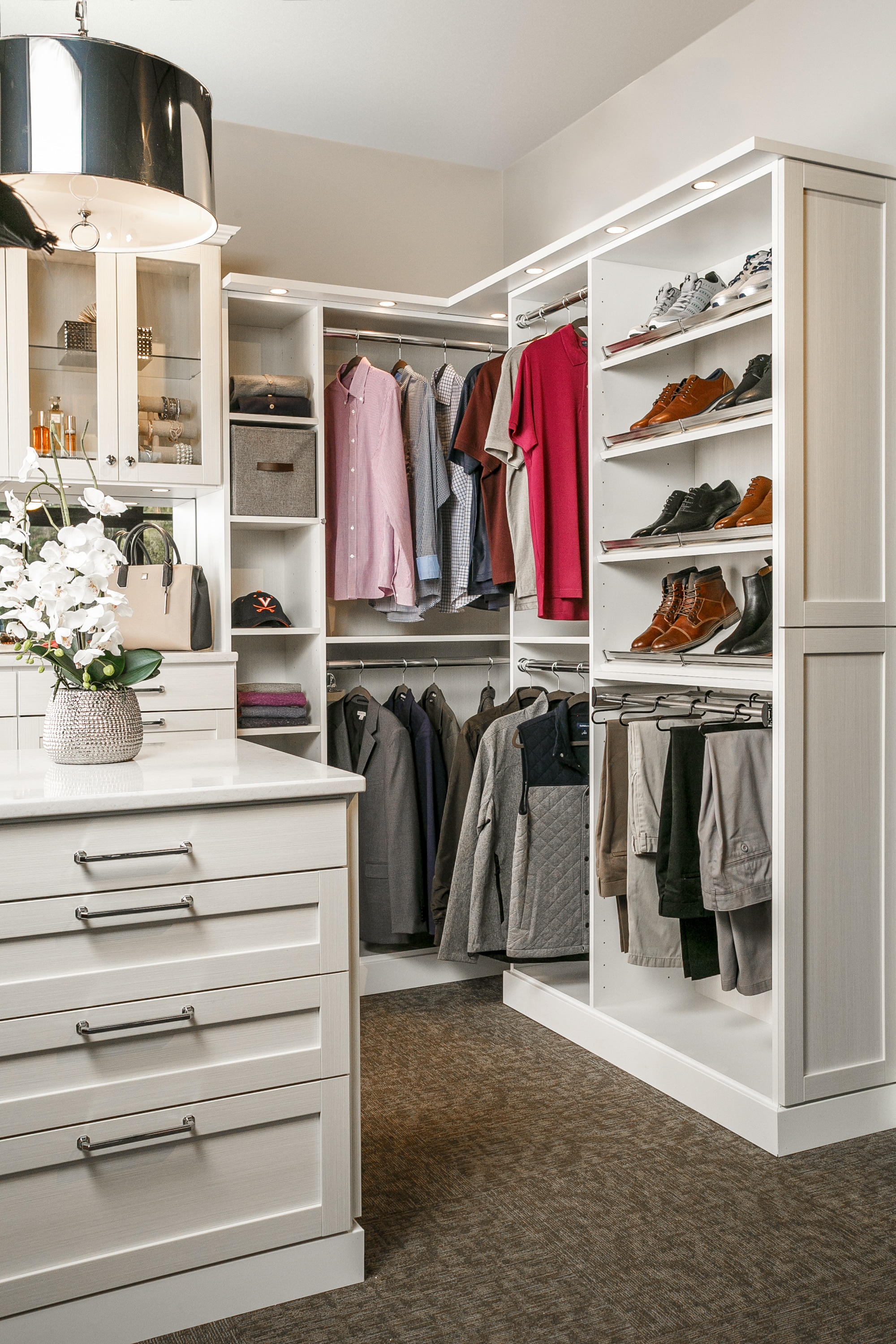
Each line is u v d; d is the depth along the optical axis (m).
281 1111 1.79
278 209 3.88
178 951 1.73
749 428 2.44
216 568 3.56
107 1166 1.67
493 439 3.19
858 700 2.42
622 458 2.99
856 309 2.38
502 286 3.34
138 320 3.32
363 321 3.74
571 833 3.03
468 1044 3.02
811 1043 2.36
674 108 3.31
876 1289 1.84
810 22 2.78
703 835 2.39
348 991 1.85
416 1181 2.23
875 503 2.43
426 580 3.50
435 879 3.32
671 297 2.78
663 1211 2.09
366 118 3.77
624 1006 2.98
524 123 3.84
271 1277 1.79
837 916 2.39
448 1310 1.79
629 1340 1.71
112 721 2.02
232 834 1.76
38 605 1.87
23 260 3.18
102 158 1.59
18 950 1.62
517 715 3.18
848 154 2.68
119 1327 1.68
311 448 3.51
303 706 3.51
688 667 2.63
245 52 3.28
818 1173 2.24
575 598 3.08
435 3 3.01
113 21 3.08
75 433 3.26
